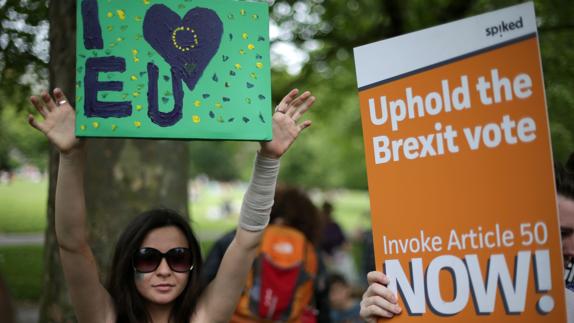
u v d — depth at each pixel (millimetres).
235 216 27359
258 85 2373
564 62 7320
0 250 11422
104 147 4551
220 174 40781
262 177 2516
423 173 2248
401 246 2270
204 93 2324
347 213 31328
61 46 4352
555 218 2045
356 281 9680
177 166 4805
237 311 3795
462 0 7598
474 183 2166
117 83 2266
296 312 3852
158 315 2625
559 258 2031
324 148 35906
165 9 2322
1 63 4750
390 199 2297
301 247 3912
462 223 2178
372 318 2318
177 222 2641
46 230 4570
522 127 2100
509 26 2125
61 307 4375
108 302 2582
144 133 2266
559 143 7828
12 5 4484
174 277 2578
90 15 2279
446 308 2188
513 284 2096
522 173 2096
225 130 2334
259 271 3801
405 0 7957
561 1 7062
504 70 2129
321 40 8430
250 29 2387
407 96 2285
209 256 3779
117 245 2646
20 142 17656
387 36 8062
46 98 2270
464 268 2170
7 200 17656
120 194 4551
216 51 2350
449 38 2223
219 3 2363
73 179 2305
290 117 2498
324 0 8180
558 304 2029
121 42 2285
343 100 11414
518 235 2092
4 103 5633
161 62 2303
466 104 2188
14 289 9359
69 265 2404
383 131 2320
